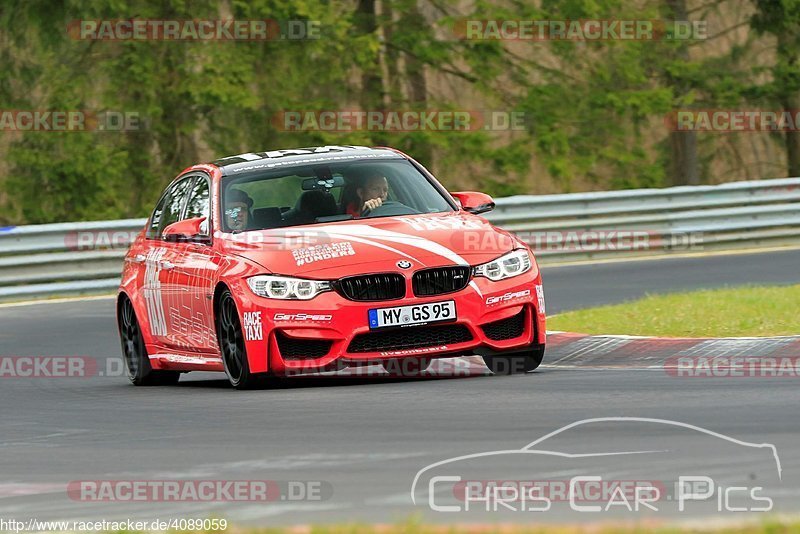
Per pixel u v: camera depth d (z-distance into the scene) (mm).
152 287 34594
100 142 92562
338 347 28375
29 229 58219
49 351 41969
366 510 17141
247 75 86625
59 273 58719
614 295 48781
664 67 102000
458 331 29000
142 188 92750
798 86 105000
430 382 29188
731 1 107250
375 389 28406
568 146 95875
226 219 32031
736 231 68938
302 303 28578
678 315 36750
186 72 86938
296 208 32000
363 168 33125
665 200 68312
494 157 94750
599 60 98312
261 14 86625
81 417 28141
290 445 22344
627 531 14539
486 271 29375
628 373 29500
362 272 28672
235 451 22172
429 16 96812
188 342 32719
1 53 91438
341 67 90438
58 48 88875
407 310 28547
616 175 102125
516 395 26406
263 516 17203
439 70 97750
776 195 70500
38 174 90875
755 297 39375
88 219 90438
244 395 28922
